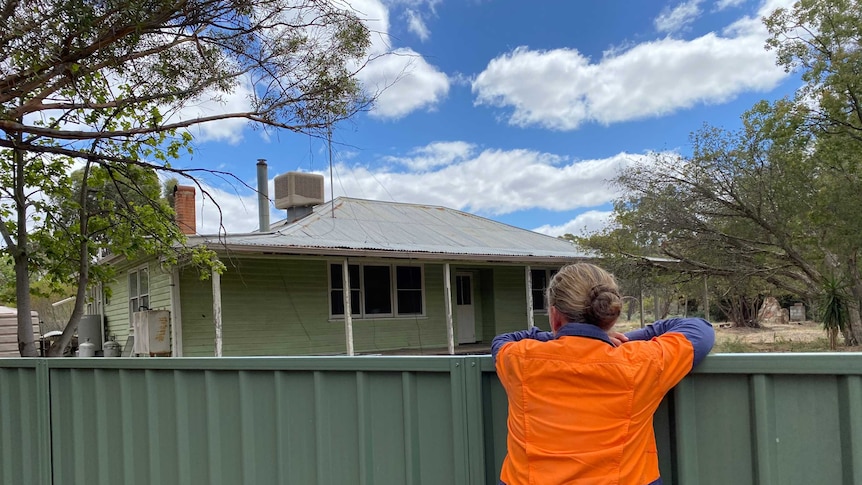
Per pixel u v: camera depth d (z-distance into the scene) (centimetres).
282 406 227
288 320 1169
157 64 447
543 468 147
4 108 415
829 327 1380
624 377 142
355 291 1279
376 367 205
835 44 1225
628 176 1598
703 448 161
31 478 309
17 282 562
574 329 151
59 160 588
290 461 226
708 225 1562
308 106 482
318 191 1447
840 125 1248
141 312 1038
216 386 245
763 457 151
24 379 315
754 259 1584
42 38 369
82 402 291
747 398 156
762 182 1450
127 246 629
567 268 164
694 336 154
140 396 269
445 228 1559
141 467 268
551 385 149
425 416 199
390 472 206
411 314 1364
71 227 611
